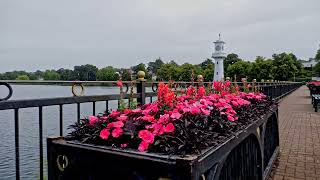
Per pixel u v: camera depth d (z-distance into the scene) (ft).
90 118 7.12
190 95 11.32
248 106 11.11
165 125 6.07
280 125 28.68
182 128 5.90
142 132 5.86
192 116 6.89
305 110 43.11
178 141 5.65
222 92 12.82
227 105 8.88
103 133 6.28
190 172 4.83
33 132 25.71
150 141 5.74
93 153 5.99
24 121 30.50
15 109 7.31
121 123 6.33
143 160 5.33
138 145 6.11
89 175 6.14
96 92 12.54
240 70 208.13
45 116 32.71
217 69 172.86
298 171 14.14
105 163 5.86
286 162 15.64
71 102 9.03
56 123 28.81
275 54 211.20
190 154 5.34
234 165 7.73
